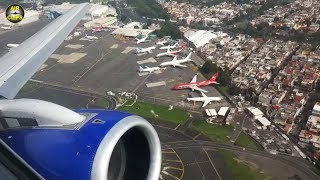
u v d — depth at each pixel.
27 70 30.94
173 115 80.44
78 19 45.88
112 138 16.44
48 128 17.67
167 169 60.34
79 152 16.23
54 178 16.42
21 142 17.70
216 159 63.62
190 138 70.75
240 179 58.28
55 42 37.81
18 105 18.84
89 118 17.97
